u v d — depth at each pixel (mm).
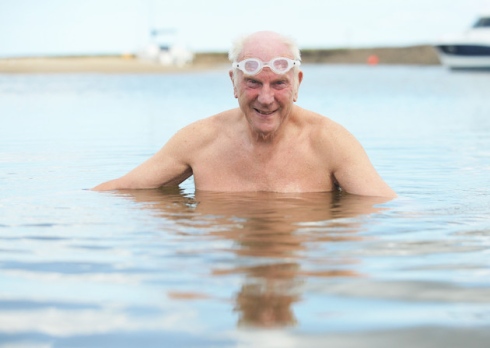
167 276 2234
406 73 49531
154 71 51812
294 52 3771
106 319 1839
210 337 1706
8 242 2740
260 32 3795
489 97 18344
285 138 3992
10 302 1984
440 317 1855
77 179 4609
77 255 2523
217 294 2037
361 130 8945
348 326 1785
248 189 4055
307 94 19547
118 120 10492
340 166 3969
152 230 2967
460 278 2223
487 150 6562
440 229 3000
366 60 92000
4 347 1660
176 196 3896
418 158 5941
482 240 2789
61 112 12352
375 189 3902
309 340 1691
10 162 5527
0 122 10078
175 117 11062
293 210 3451
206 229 2986
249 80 3730
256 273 2266
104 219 3221
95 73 47969
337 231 2953
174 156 4172
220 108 13266
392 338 1710
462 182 4527
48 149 6512
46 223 3129
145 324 1799
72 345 1670
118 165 5355
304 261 2428
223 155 4074
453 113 12461
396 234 2896
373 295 2043
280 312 1889
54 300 1999
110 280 2195
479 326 1790
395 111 12898
